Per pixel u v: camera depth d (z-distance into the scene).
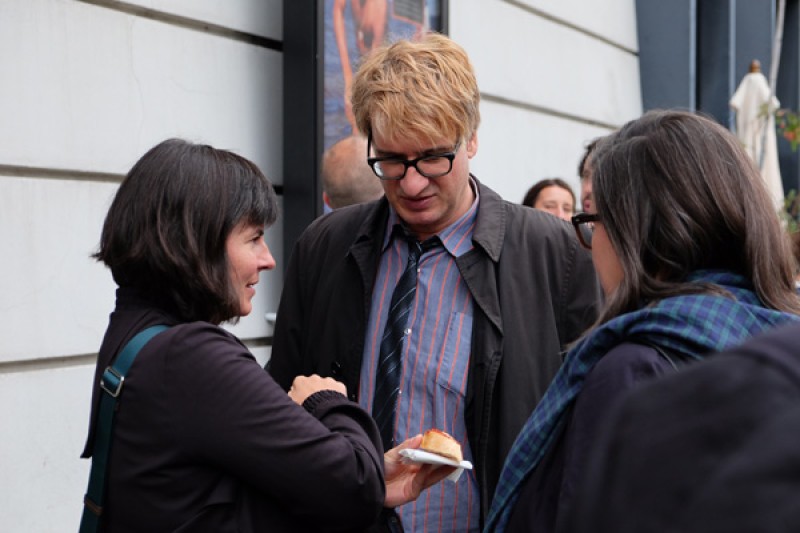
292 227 3.80
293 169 3.79
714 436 0.58
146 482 1.44
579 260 2.13
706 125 1.39
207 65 3.55
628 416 0.65
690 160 1.34
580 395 1.30
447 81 1.96
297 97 3.77
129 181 1.57
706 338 1.23
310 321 2.22
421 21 4.38
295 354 2.28
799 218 6.77
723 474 0.55
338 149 2.86
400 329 2.06
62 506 3.04
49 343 2.99
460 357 2.02
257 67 3.77
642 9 6.96
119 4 3.24
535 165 5.68
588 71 6.29
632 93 6.89
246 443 1.42
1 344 2.86
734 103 7.34
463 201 2.11
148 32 3.33
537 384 2.03
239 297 1.60
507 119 5.40
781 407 0.56
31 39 2.94
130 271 1.54
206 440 1.41
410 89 1.92
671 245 1.34
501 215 2.13
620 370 1.25
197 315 1.56
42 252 2.98
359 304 2.14
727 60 7.88
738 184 1.34
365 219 2.22
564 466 1.28
